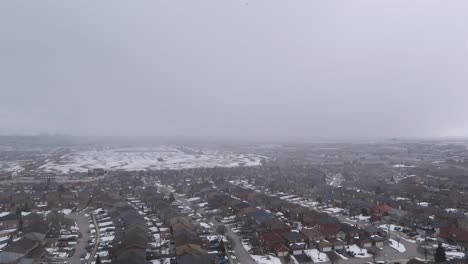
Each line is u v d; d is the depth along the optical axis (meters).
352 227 134.38
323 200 197.12
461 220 143.62
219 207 179.62
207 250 117.62
